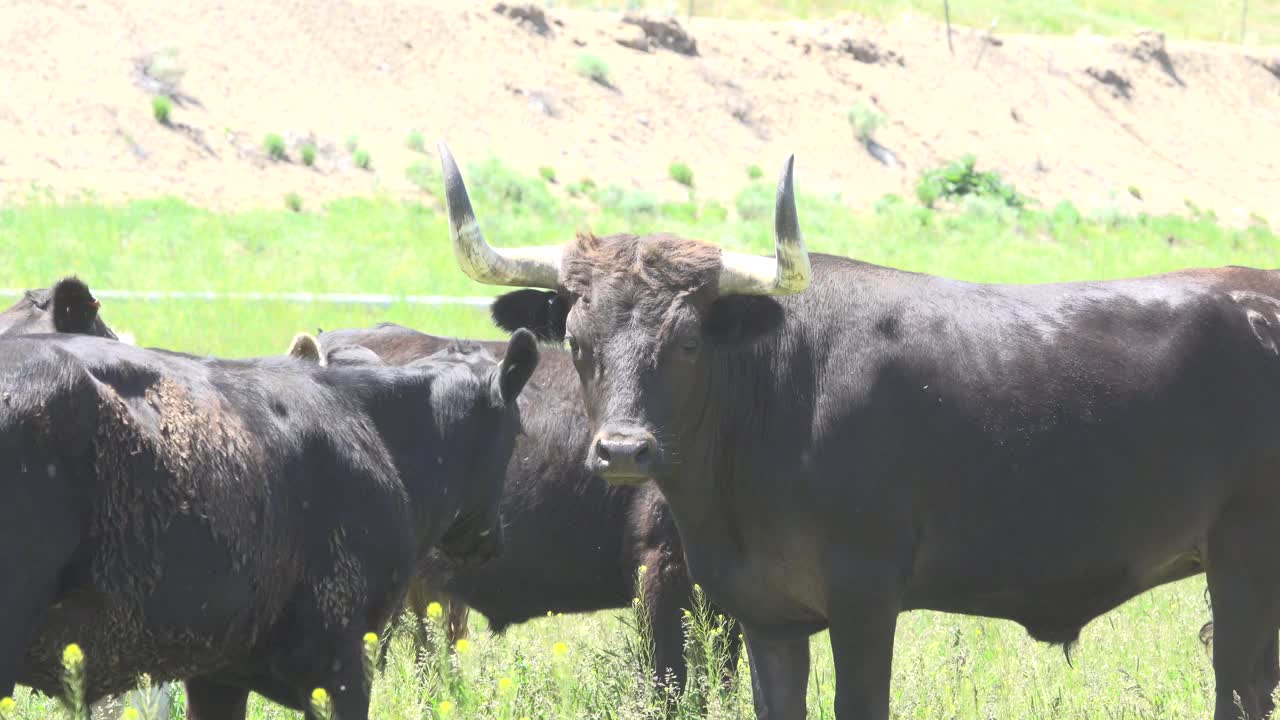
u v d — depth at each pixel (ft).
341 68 494.59
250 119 447.83
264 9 504.43
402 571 61.26
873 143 565.12
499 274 68.39
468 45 529.45
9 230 324.19
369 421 61.52
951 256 421.18
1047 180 581.53
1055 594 71.51
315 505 57.88
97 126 411.13
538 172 472.85
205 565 52.44
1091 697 75.72
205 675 56.75
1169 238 516.32
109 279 286.66
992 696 77.82
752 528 69.10
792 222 64.59
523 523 84.33
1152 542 70.85
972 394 68.44
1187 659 85.35
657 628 81.56
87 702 53.21
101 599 50.34
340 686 58.18
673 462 65.41
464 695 68.39
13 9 453.58
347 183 424.05
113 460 49.96
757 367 68.85
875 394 67.67
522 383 65.05
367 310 249.96
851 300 69.82
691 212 449.06
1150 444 69.62
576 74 539.70
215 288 284.20
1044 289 72.64
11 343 49.34
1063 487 68.95
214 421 54.08
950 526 68.80
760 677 71.92
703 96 555.69
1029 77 646.33
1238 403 70.69
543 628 94.68
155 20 478.18
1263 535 71.00
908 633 94.07
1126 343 70.38
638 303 65.31
